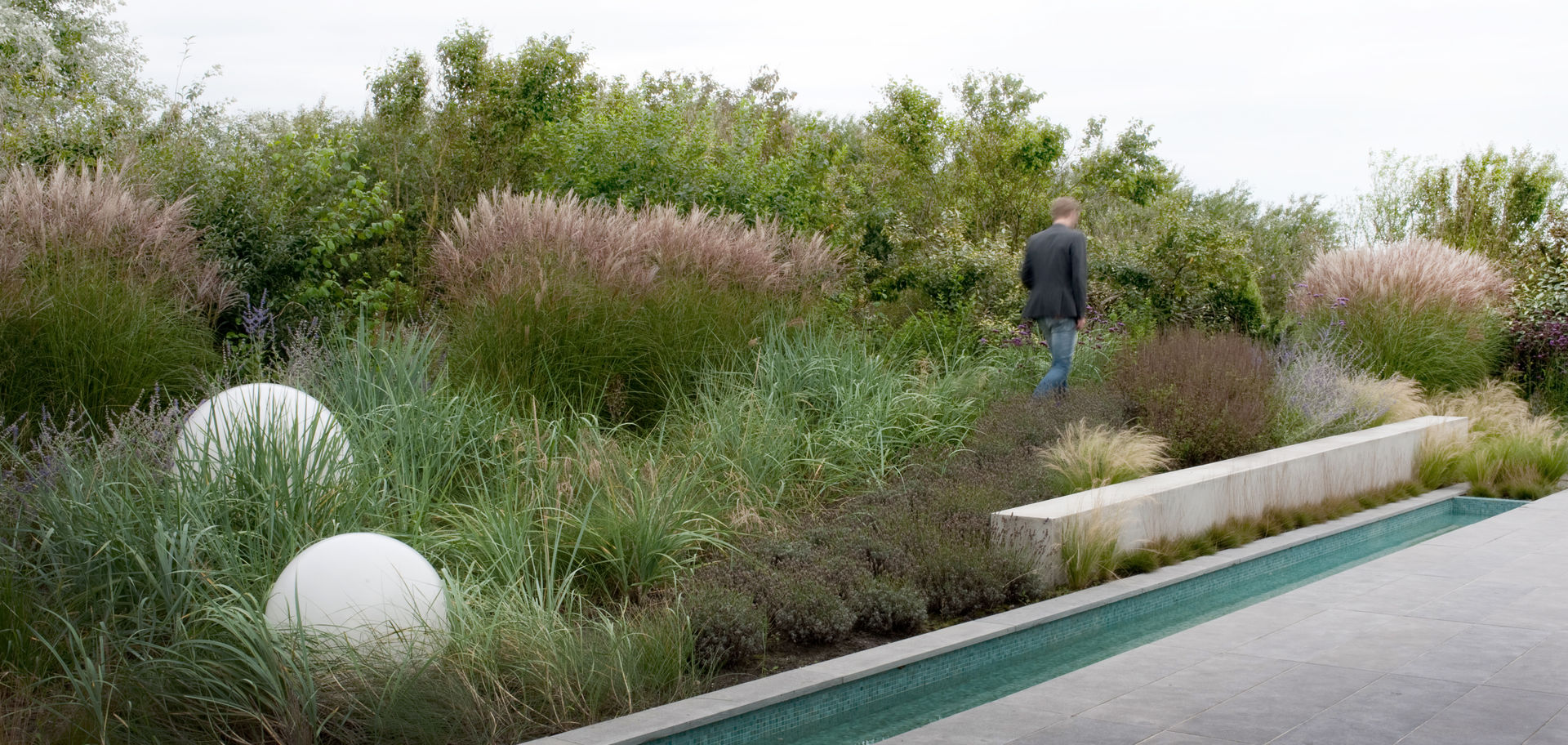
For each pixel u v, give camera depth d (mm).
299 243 8578
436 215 11242
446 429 5418
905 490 5906
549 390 6289
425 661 3316
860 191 12484
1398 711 3133
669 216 8016
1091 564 5121
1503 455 8609
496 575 4328
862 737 3383
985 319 9992
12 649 3307
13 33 12695
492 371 6320
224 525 3980
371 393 5574
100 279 5898
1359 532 6859
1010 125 15719
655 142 10633
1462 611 4406
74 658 3168
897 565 4805
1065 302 8008
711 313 7227
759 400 6609
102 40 15477
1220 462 6746
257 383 5191
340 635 3287
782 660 4016
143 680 3160
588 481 5059
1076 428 6914
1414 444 8422
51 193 6238
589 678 3422
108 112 11586
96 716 2967
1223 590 5578
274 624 3330
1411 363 10945
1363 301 11578
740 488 5582
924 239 12070
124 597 3672
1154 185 17469
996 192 15141
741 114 12938
